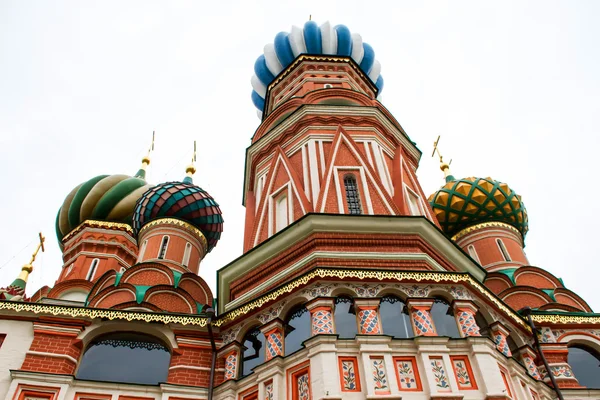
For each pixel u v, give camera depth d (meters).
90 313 15.70
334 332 13.48
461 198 27.41
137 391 14.35
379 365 12.55
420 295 14.46
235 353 14.79
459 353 12.99
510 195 27.38
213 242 26.22
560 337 17.06
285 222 19.09
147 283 19.36
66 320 15.59
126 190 32.50
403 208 18.78
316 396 11.97
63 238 32.22
